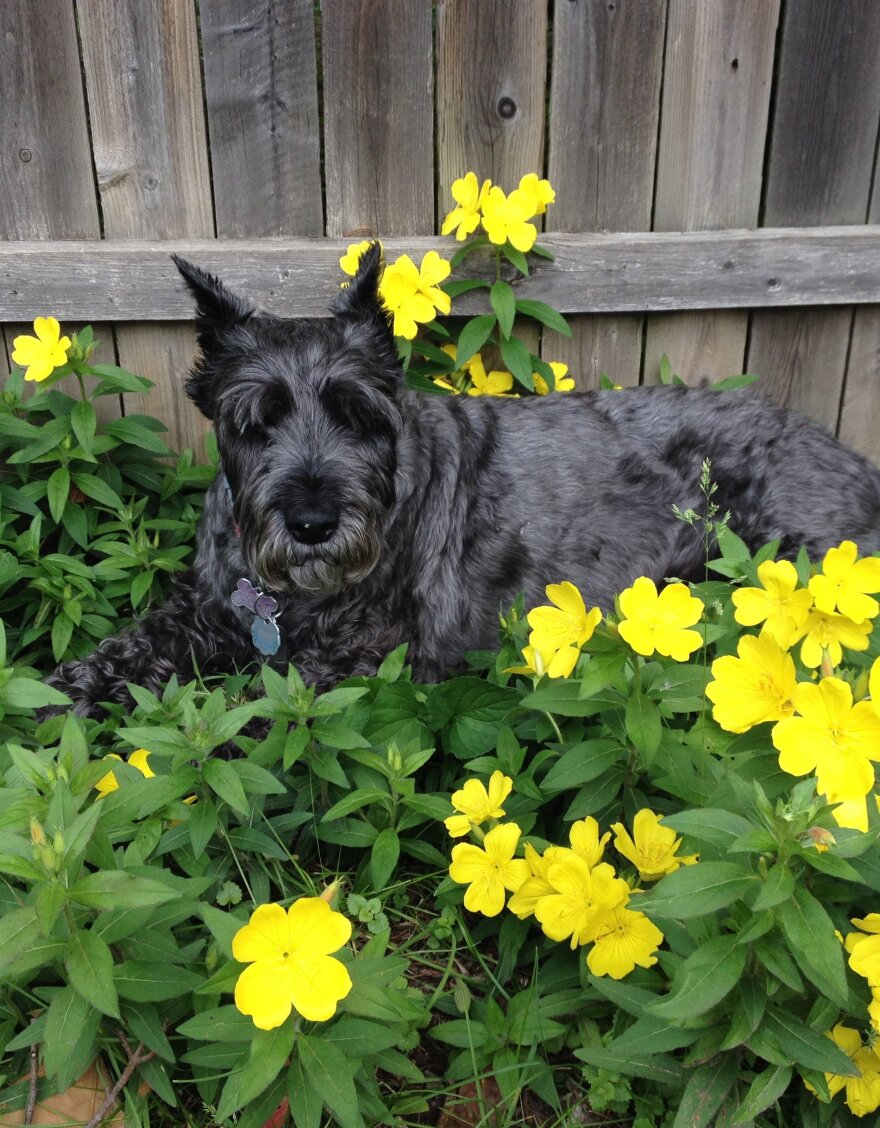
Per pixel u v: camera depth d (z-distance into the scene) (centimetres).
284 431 100
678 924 63
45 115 123
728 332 140
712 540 124
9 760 75
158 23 120
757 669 58
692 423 125
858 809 53
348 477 99
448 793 85
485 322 129
